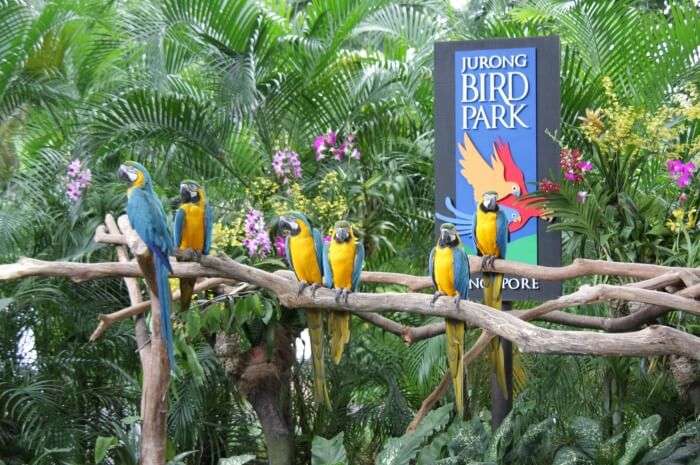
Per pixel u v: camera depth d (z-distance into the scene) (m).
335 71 8.82
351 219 7.74
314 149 8.41
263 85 8.63
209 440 8.89
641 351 4.47
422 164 8.51
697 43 7.79
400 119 8.97
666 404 8.14
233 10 8.36
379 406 9.20
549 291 6.34
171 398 8.20
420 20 10.05
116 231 6.73
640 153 7.06
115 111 8.06
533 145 6.30
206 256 5.16
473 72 6.38
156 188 7.85
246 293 6.53
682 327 6.59
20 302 8.14
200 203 5.07
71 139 8.96
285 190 8.08
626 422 8.33
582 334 4.56
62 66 8.95
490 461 6.79
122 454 7.89
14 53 8.32
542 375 8.34
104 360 8.32
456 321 5.06
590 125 6.60
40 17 8.32
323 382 5.38
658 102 7.88
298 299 5.27
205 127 8.23
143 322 6.41
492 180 6.34
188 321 6.41
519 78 6.32
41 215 8.30
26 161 9.11
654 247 6.46
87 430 8.48
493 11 10.75
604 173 6.61
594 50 8.30
